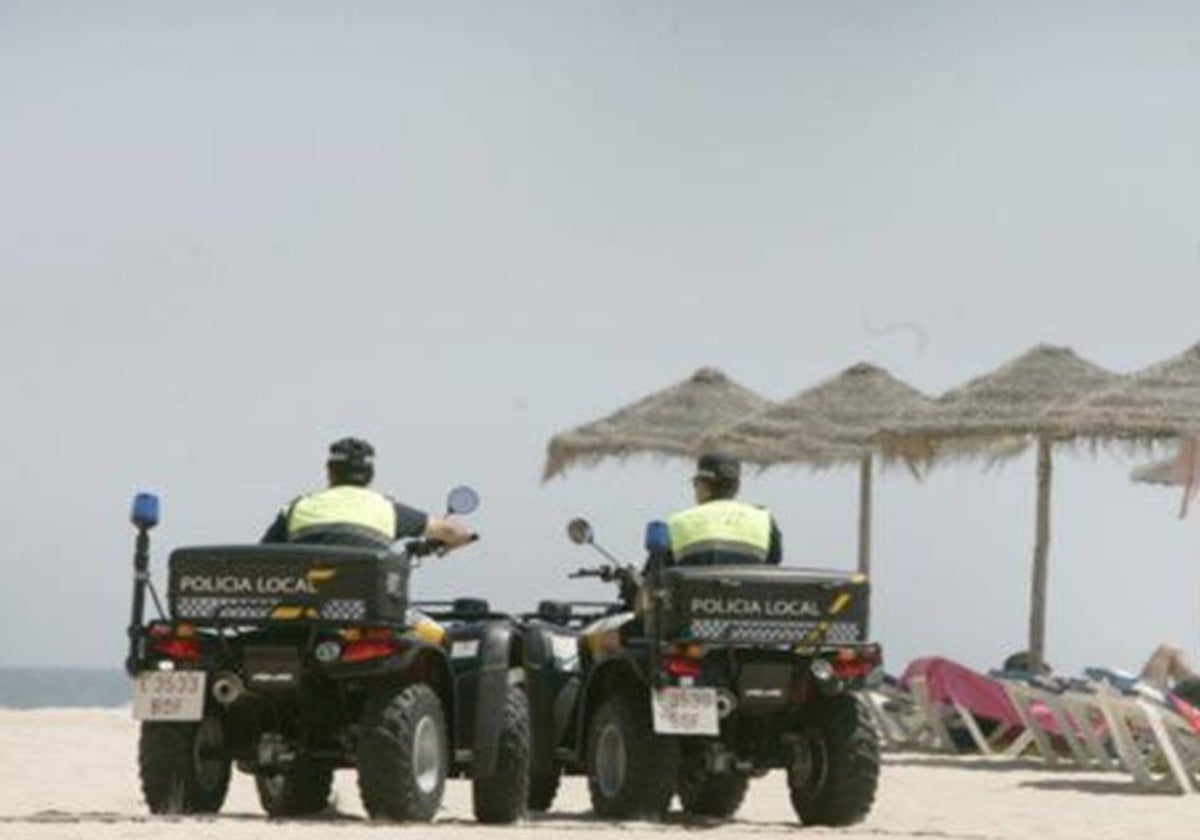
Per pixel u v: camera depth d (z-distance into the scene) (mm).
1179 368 72938
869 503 83438
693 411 85438
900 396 84125
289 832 33281
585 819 41875
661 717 39375
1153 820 48625
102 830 32594
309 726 38031
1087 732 63844
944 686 71750
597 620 43562
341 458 38812
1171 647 69688
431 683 38656
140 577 37281
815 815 40844
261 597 36750
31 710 80250
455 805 46781
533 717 41500
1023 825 46688
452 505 39062
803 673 40000
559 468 85375
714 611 39625
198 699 36688
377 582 36750
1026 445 76750
